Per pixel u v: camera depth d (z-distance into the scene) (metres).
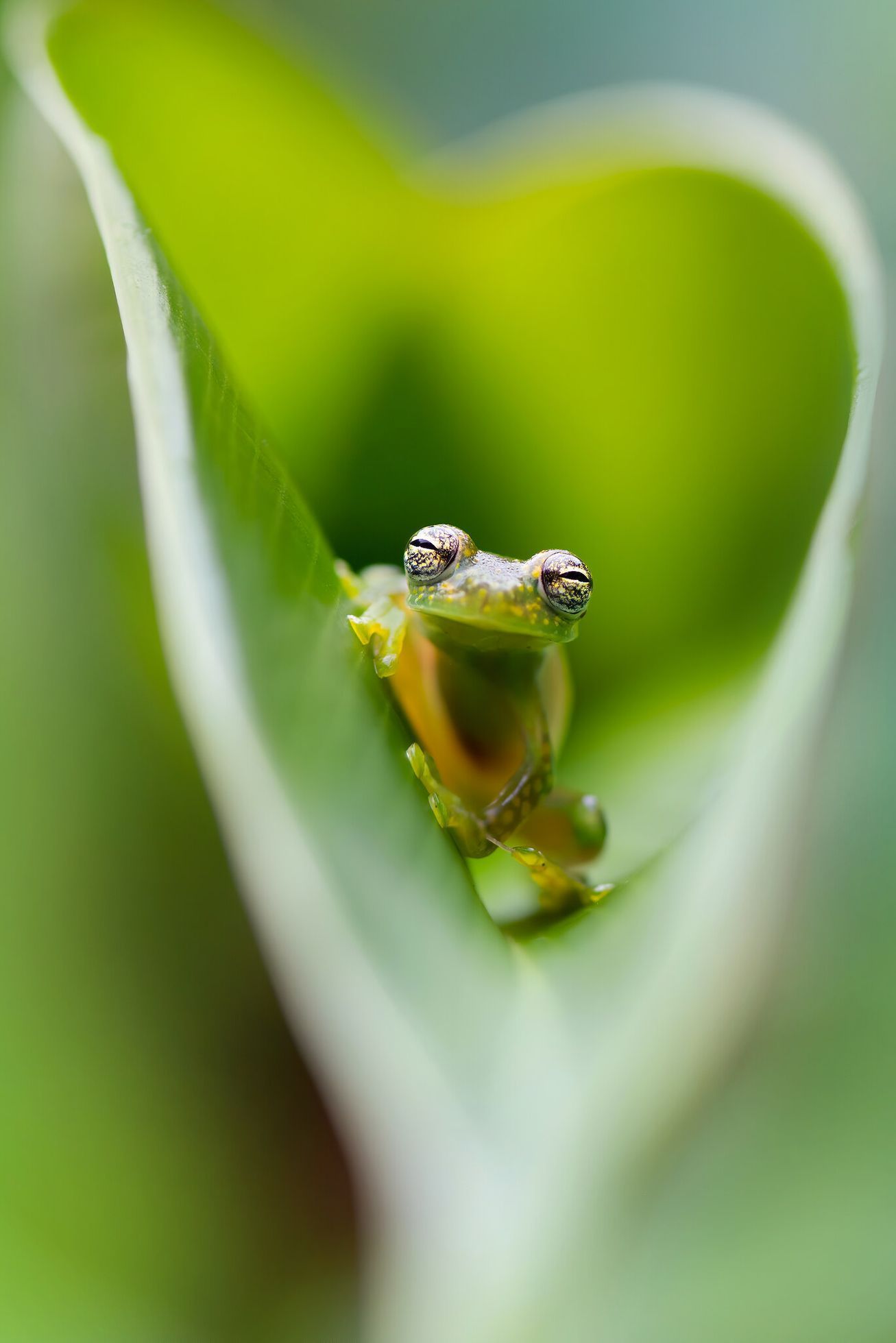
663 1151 0.18
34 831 0.18
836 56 0.22
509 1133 0.16
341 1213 0.18
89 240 0.18
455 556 0.18
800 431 0.18
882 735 0.19
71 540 0.19
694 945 0.16
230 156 0.19
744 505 0.18
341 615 0.16
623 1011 0.15
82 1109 0.18
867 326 0.17
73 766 0.18
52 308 0.18
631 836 0.18
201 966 0.18
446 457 0.19
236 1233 0.18
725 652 0.18
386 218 0.19
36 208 0.18
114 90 0.18
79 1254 0.18
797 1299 0.18
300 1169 0.18
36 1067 0.18
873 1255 0.18
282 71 0.18
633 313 0.18
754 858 0.16
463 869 0.16
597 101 0.18
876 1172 0.18
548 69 0.22
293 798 0.15
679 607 0.19
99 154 0.16
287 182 0.19
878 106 0.21
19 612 0.18
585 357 0.19
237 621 0.15
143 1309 0.18
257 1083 0.18
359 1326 0.18
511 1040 0.15
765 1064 0.18
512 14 0.22
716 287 0.18
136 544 0.19
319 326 0.19
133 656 0.19
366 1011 0.15
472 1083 0.15
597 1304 0.17
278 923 0.15
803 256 0.18
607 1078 0.15
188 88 0.18
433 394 0.19
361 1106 0.16
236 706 0.15
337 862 0.15
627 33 0.22
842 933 0.19
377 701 0.16
